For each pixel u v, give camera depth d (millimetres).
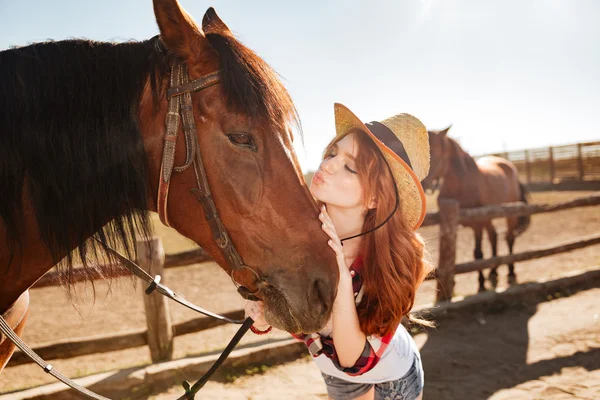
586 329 4367
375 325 1494
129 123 1349
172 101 1354
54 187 1313
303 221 1368
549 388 3324
